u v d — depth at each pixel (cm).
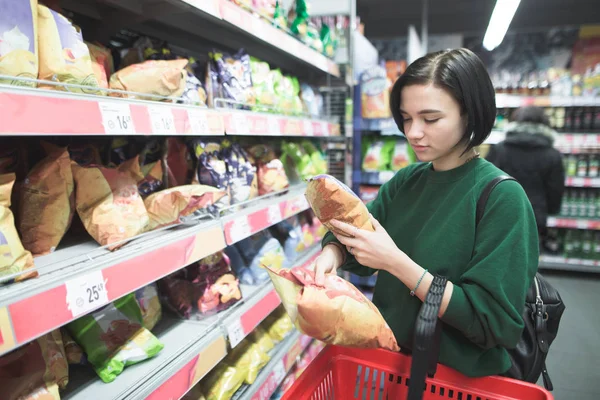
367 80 303
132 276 97
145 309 133
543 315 116
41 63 90
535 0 436
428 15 495
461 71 85
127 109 97
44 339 99
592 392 225
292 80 227
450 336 96
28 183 99
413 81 89
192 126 120
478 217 92
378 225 92
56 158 102
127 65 133
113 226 106
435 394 101
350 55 272
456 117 89
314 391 99
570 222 406
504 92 417
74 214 118
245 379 158
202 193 128
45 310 75
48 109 77
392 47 498
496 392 95
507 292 83
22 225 98
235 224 143
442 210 99
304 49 202
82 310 83
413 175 117
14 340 70
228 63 164
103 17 142
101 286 88
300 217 247
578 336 289
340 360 108
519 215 86
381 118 305
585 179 402
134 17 137
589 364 253
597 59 405
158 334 133
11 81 80
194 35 194
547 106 416
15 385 88
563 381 235
